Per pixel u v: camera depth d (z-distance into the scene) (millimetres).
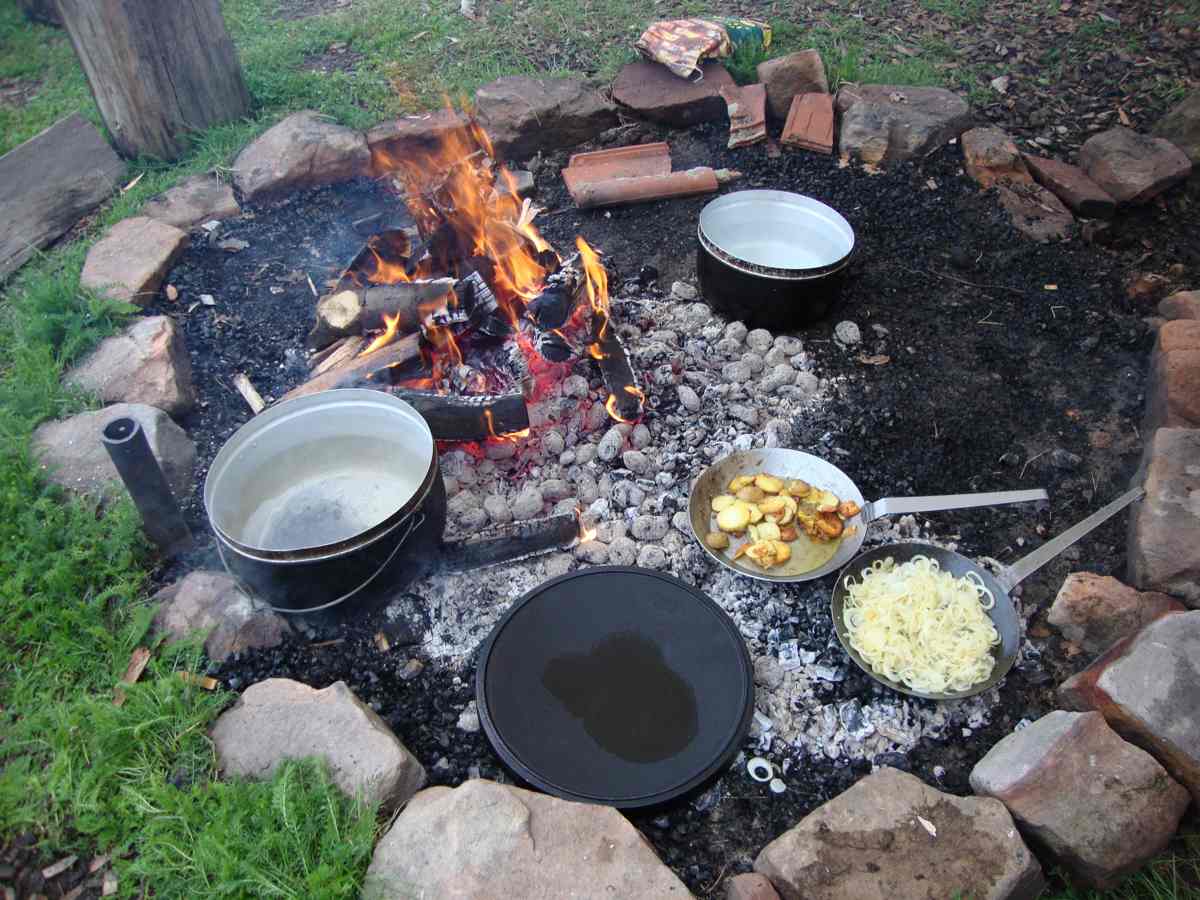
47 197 4520
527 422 3285
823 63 5383
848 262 3688
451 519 3203
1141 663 2504
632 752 2494
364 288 3920
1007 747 2471
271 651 2846
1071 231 4445
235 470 2854
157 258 4172
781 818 2496
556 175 4965
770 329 3846
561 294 3514
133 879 2270
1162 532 2902
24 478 3152
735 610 2949
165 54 4656
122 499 3117
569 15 6113
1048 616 2912
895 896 2152
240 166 4738
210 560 3088
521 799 2289
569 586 2877
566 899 2121
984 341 3943
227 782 2400
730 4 6168
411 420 2932
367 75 5559
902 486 3367
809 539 3092
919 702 2736
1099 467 3426
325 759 2404
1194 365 3420
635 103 5090
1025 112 5184
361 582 2625
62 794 2354
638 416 3465
